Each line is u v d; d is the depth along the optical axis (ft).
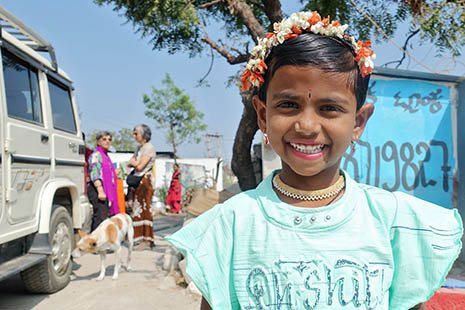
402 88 14.24
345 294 2.82
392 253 2.94
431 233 2.90
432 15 14.23
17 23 10.85
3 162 9.73
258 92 3.37
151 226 19.47
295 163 2.94
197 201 16.21
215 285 3.08
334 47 2.91
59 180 12.99
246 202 3.26
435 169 14.38
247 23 16.76
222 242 3.16
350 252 2.89
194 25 17.78
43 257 10.89
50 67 13.66
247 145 18.51
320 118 2.87
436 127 14.47
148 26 18.16
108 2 18.56
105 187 17.56
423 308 3.13
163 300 11.48
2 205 9.58
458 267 12.71
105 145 18.02
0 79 9.97
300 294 2.85
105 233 13.62
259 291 2.96
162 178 67.51
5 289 12.86
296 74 2.84
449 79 14.35
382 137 14.06
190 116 72.49
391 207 3.02
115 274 13.93
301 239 2.95
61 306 11.21
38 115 12.29
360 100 3.10
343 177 3.30
